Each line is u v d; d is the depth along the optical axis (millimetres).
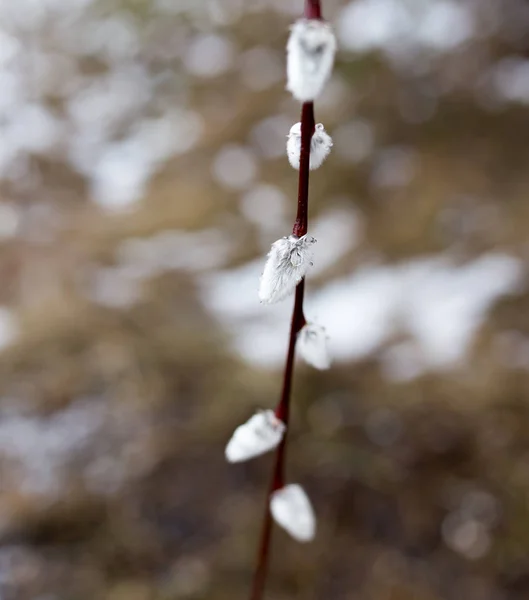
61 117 1072
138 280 698
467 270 643
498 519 430
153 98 1096
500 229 679
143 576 414
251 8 1203
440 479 459
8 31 1259
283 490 336
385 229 722
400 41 942
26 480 461
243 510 438
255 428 322
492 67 897
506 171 759
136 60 1181
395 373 554
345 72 919
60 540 425
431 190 751
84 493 449
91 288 681
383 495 449
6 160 961
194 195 855
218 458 474
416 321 602
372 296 642
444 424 497
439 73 898
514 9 939
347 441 487
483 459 469
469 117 838
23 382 550
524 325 569
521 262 629
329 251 719
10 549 420
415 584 414
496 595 410
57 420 516
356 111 877
